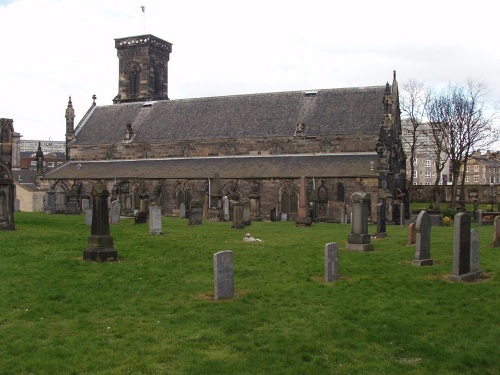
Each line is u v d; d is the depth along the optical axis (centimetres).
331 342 1494
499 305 1859
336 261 2314
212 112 8650
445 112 9975
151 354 1388
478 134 10506
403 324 1653
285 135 7738
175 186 7494
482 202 10012
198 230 4234
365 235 3161
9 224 3619
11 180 3625
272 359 1362
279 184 6975
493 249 3155
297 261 2759
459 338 1531
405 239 3769
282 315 1748
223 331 1580
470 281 2248
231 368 1302
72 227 4081
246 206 4941
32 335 1523
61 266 2453
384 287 2150
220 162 7875
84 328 1600
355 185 6600
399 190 7250
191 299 1944
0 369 1284
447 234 4262
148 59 10150
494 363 1355
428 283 2202
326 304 1898
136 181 7656
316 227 4922
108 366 1311
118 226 4444
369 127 7381
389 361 1364
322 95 8169
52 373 1270
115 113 9506
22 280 2172
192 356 1380
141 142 8606
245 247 3234
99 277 2266
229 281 1966
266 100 8475
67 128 9231
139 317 1717
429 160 18412
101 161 8856
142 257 2772
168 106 9156
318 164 7206
